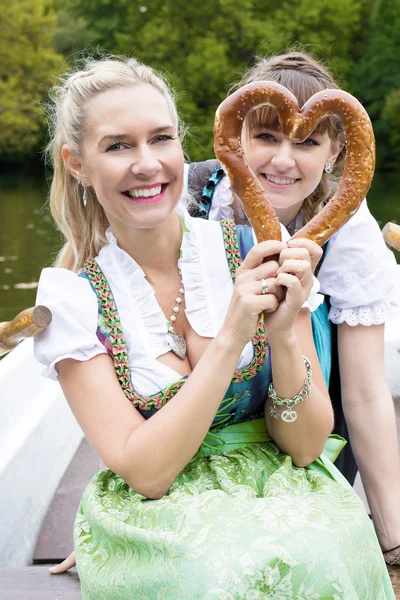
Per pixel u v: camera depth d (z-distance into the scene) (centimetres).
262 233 158
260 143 210
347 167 158
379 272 214
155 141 164
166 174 165
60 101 179
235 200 235
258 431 173
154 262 175
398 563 206
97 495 164
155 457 153
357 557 142
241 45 2658
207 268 175
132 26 2861
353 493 159
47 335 167
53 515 277
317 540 137
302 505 146
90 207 182
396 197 2411
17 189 2814
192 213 240
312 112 156
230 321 152
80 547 161
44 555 255
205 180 244
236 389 167
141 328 169
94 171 165
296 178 210
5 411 263
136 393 166
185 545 139
